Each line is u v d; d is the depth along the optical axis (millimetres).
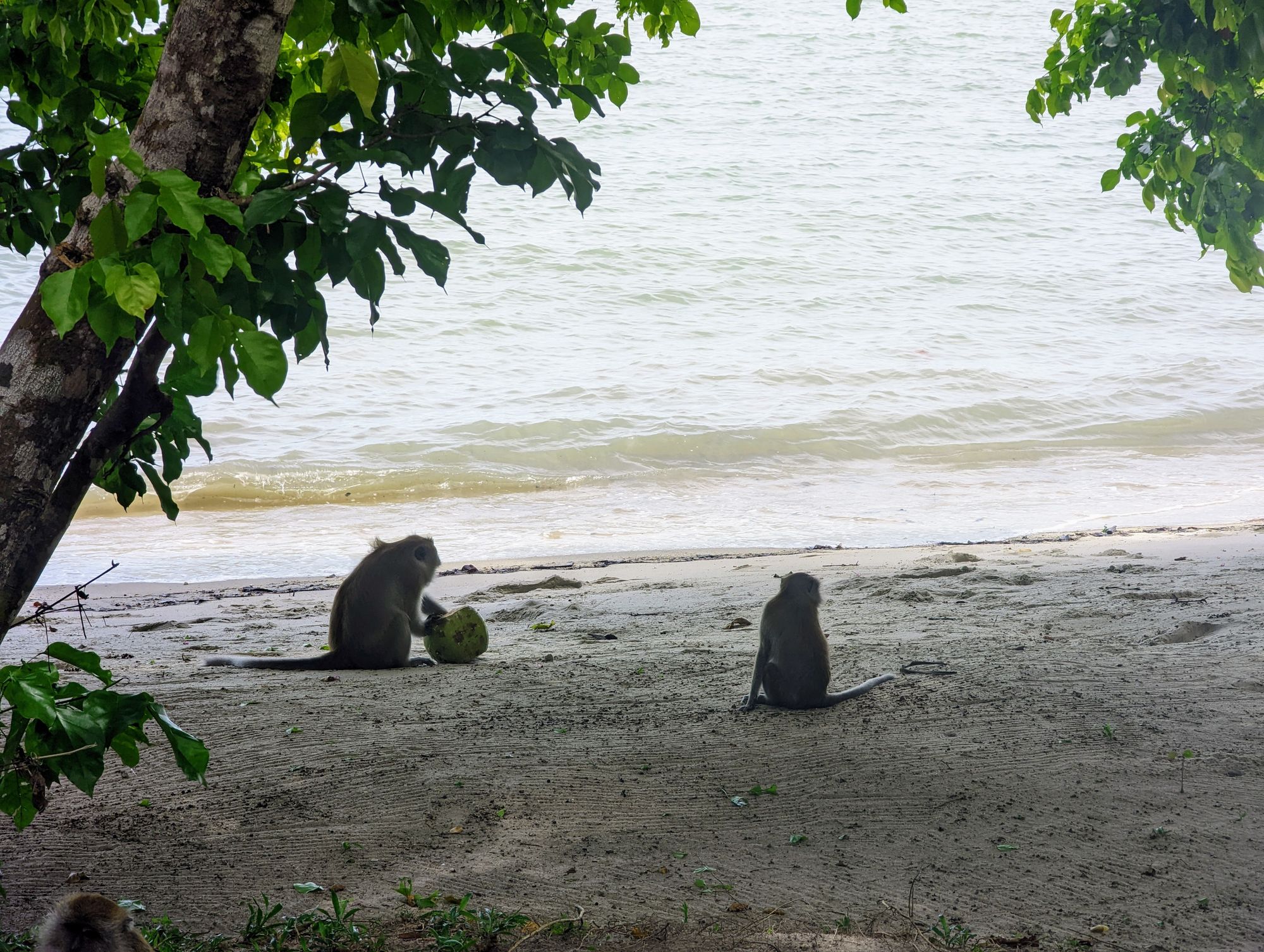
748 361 31234
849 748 6023
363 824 5184
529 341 32688
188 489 20625
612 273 39625
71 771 2922
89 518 19078
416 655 9492
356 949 4059
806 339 34094
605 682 7648
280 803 5406
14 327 3152
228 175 3297
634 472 22625
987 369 30922
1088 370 31625
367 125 3541
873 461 23766
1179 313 39281
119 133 2602
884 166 55406
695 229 45094
